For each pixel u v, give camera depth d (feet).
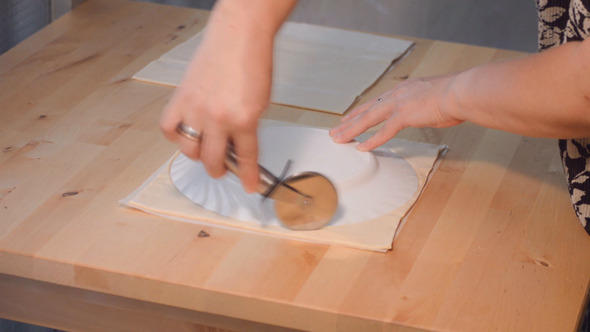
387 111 3.21
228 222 2.85
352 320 2.45
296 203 2.73
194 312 2.77
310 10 9.36
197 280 2.57
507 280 2.61
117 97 3.83
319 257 2.70
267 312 2.52
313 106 3.75
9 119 3.58
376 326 2.43
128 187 3.08
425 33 9.16
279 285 2.56
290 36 4.52
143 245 2.74
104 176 3.15
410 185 3.11
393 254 2.72
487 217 2.96
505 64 2.75
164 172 3.17
